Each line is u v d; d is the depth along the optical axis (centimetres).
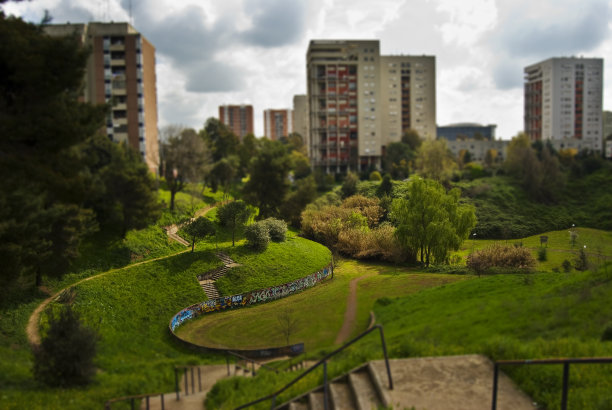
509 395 1099
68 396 1669
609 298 1791
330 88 11575
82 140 2239
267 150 7381
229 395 1648
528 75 16212
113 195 4744
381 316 2748
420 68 13162
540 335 1576
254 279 4259
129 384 1888
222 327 3322
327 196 7931
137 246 4822
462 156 13200
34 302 3216
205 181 7938
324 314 3309
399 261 5266
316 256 5188
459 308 2312
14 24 2050
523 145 11356
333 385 1216
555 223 7681
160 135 7200
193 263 4359
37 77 1958
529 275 2978
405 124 13325
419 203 5131
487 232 7188
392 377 1180
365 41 11538
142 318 3353
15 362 2130
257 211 7631
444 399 1065
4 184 1903
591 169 9656
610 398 1061
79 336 1852
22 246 2652
